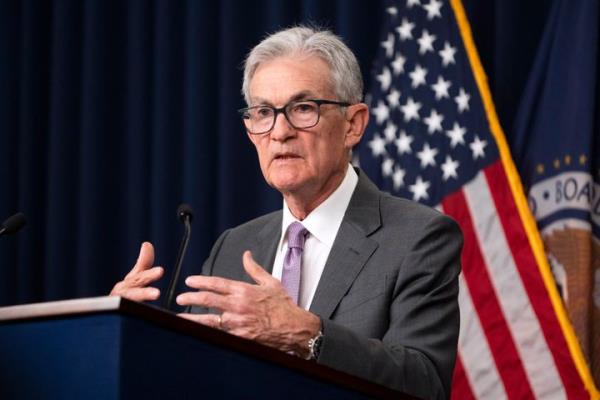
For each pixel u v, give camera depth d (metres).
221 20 13.24
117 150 13.91
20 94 14.21
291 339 5.39
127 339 4.08
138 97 13.69
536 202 11.25
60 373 4.16
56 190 13.78
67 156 13.91
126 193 13.73
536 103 11.49
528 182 11.39
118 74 14.03
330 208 7.06
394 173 11.69
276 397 4.59
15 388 4.25
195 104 13.22
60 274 13.69
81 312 4.12
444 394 6.22
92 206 13.64
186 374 4.26
